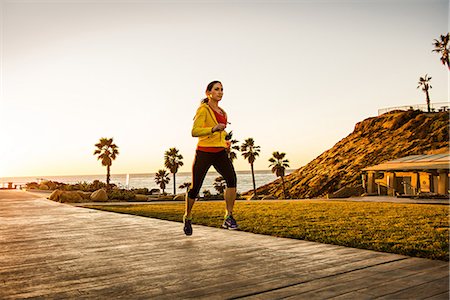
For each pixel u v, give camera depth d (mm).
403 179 30734
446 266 2854
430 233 5621
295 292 2236
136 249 3828
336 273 2682
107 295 2270
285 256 3340
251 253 3500
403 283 2373
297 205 16484
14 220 7145
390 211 11719
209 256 3385
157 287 2420
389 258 3193
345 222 7684
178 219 8109
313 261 3111
